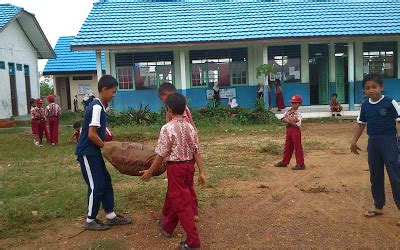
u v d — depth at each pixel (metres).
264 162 9.62
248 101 21.02
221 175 8.20
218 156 10.51
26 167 10.16
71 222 5.80
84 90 31.59
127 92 20.77
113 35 19.48
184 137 4.75
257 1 22.52
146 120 18.36
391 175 5.34
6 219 5.87
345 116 19.12
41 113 13.92
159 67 20.72
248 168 8.91
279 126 17.17
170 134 4.71
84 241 5.12
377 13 21.47
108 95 5.41
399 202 5.41
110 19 20.66
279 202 6.39
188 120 5.64
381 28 20.17
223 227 5.39
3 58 23.11
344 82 21.64
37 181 8.49
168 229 5.10
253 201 6.47
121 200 6.65
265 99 19.64
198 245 4.66
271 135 14.53
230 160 9.92
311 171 8.53
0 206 6.61
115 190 7.28
